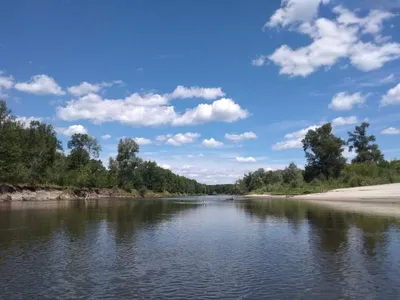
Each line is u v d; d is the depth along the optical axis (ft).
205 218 138.72
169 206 240.73
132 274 52.21
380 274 50.29
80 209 193.88
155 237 86.79
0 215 147.33
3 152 290.56
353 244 72.90
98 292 43.98
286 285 46.06
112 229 102.12
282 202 284.61
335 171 492.95
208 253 66.95
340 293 42.42
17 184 310.24
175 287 45.93
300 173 610.65
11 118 297.74
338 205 200.44
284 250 68.74
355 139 578.25
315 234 88.02
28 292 43.91
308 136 512.22
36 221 123.34
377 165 483.92
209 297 41.98
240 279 49.21
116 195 533.14
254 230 98.84
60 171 410.11
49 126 414.82
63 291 44.29
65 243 77.97
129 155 576.61
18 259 61.98
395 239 77.41
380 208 165.78
